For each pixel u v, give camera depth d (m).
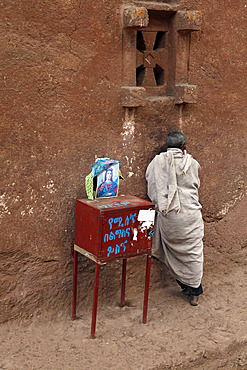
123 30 3.68
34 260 3.62
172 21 4.02
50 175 3.56
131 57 3.76
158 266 4.32
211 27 4.18
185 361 3.38
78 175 3.69
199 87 4.23
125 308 3.98
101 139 3.75
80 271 3.85
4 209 3.41
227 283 4.55
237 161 4.65
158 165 3.83
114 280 4.06
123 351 3.40
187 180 3.82
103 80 3.67
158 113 4.02
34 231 3.57
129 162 3.95
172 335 3.64
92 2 3.50
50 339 3.51
